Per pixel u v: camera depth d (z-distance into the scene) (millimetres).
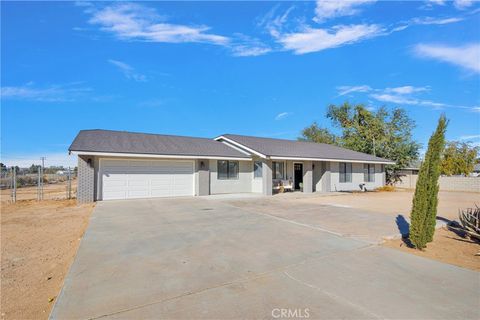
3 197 18203
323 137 43906
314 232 7477
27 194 20562
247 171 20047
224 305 3451
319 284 4113
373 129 33219
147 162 16000
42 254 5809
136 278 4281
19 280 4473
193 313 3252
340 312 3305
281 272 4570
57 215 10609
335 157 21281
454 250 6156
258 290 3889
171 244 6234
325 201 15250
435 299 3693
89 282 4121
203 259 5199
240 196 17203
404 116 32000
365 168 25500
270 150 18672
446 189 26828
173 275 4410
